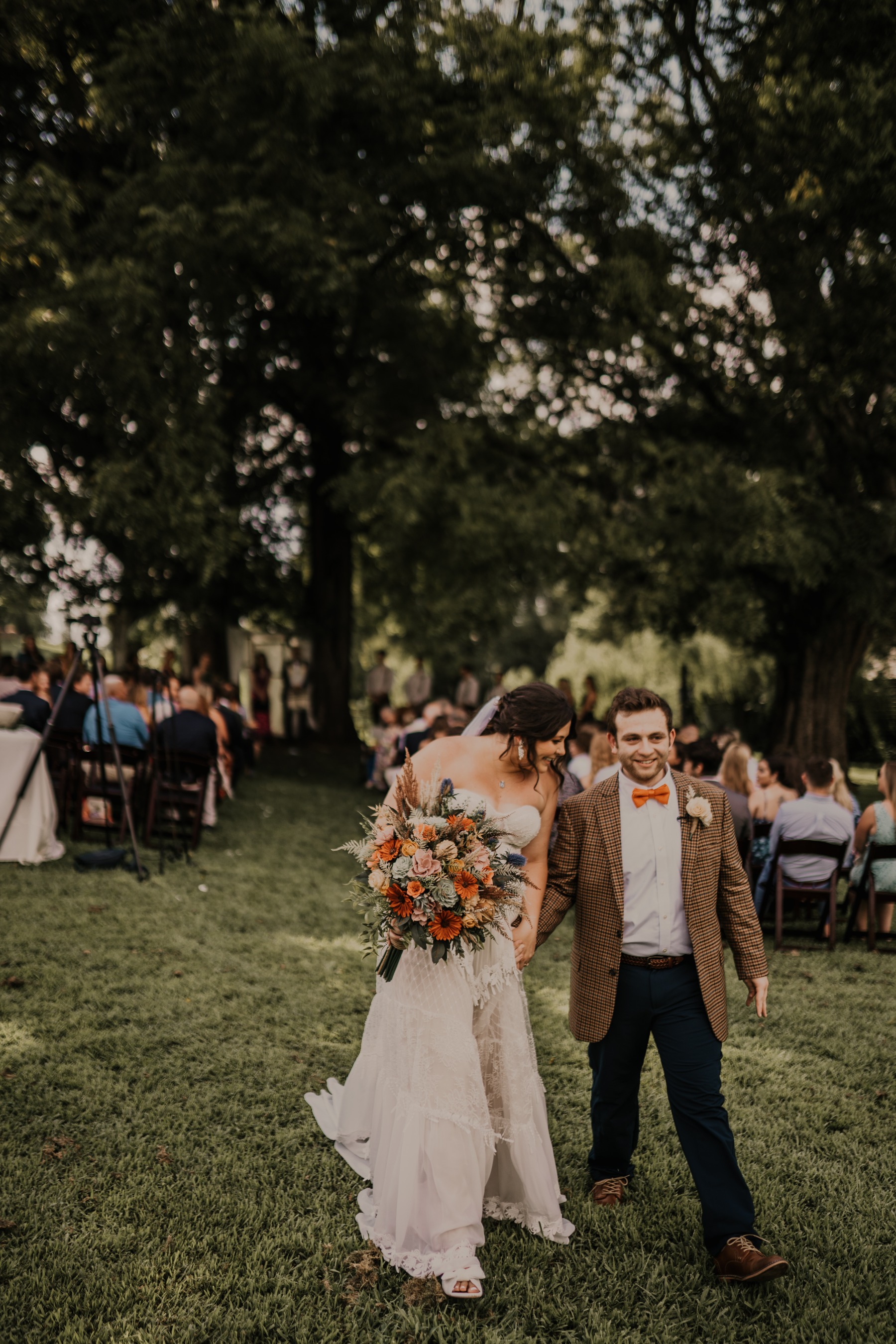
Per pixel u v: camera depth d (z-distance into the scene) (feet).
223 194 40.37
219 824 32.94
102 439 47.03
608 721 10.15
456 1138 9.22
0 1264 8.95
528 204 42.42
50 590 52.06
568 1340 8.43
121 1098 12.32
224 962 17.89
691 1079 9.50
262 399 54.24
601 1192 10.60
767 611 48.57
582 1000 10.03
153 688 27.53
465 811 9.45
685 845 9.74
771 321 40.91
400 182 42.04
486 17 40.83
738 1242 9.13
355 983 17.35
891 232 36.14
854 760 80.59
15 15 41.55
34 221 41.14
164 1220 9.78
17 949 17.65
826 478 43.83
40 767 24.26
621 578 46.01
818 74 35.76
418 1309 8.65
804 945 22.17
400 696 113.19
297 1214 10.03
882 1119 12.87
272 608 66.54
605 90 41.42
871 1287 9.16
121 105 40.83
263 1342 8.21
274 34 38.70
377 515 47.50
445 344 51.78
